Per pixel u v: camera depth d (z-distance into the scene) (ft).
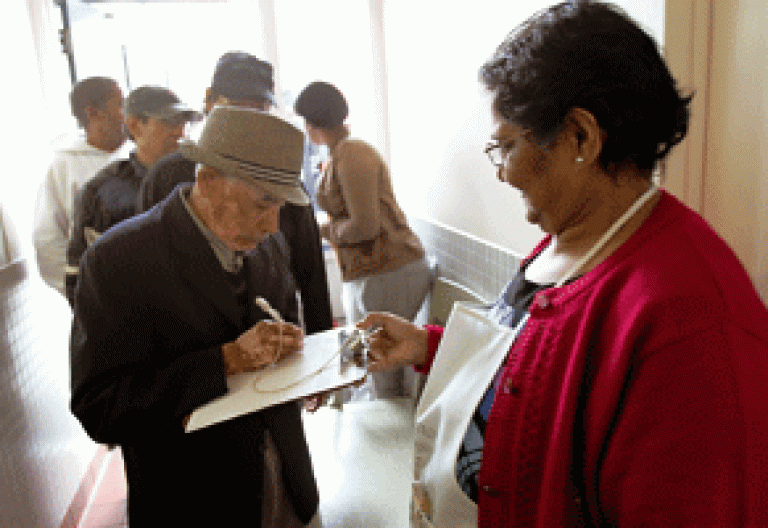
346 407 8.13
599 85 1.79
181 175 5.22
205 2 11.66
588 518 1.94
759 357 1.60
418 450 2.81
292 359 3.75
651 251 1.82
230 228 3.46
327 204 8.56
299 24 12.46
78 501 7.32
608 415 1.75
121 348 3.48
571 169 1.98
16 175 7.33
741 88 3.88
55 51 9.70
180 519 3.77
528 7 6.02
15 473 5.70
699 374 1.55
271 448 3.97
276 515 4.02
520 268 2.71
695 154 4.26
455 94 8.53
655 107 1.84
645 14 4.28
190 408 3.30
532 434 2.00
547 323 2.07
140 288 3.51
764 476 1.54
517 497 2.05
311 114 8.18
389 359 3.42
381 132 13.11
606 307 1.87
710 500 1.52
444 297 8.57
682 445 1.55
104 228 6.13
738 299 1.69
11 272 6.43
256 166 3.29
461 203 8.57
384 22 12.44
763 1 3.64
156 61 11.49
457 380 2.56
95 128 7.62
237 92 5.57
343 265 8.51
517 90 1.90
